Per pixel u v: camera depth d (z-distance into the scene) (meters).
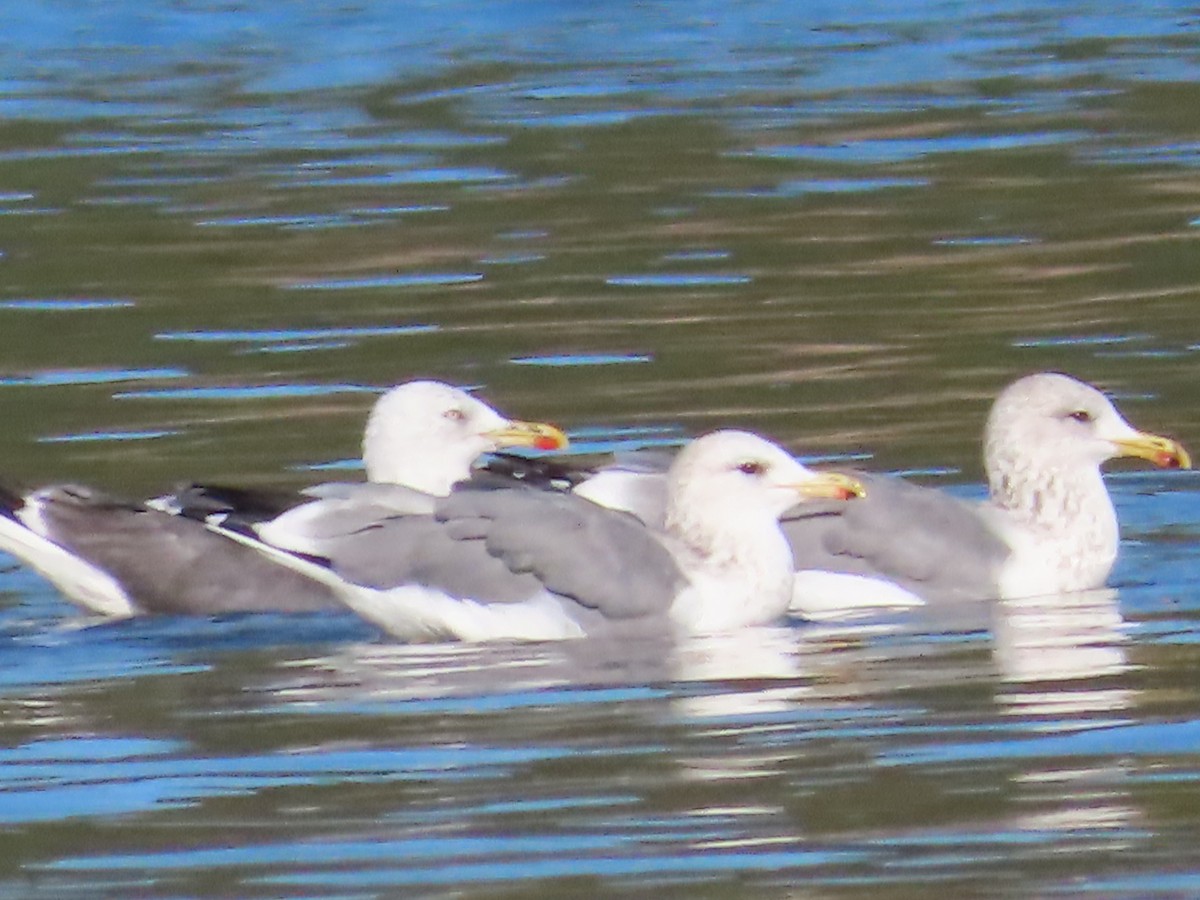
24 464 18.77
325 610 16.12
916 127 30.31
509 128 30.70
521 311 22.88
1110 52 34.59
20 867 11.61
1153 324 22.02
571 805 12.19
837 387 20.53
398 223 26.19
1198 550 16.97
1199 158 28.28
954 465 18.53
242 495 15.68
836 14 38.03
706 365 21.17
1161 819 11.81
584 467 16.97
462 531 15.38
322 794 12.41
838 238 25.33
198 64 35.09
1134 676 14.05
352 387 20.67
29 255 25.19
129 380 20.98
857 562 16.30
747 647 15.05
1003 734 13.06
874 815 11.98
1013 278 23.69
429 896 11.16
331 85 33.62
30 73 34.69
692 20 37.81
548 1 39.25
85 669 14.69
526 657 14.83
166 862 11.62
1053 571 16.41
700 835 11.79
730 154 29.06
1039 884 11.17
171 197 27.48
